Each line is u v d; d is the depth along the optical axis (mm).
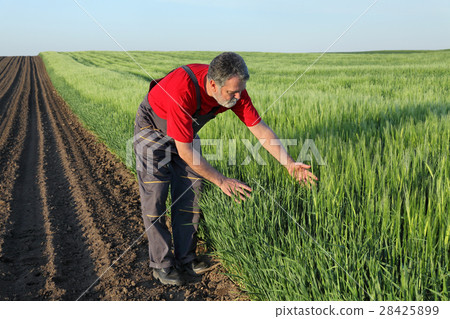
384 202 1967
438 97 6762
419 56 36500
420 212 1842
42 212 3924
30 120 10812
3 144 7547
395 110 4512
